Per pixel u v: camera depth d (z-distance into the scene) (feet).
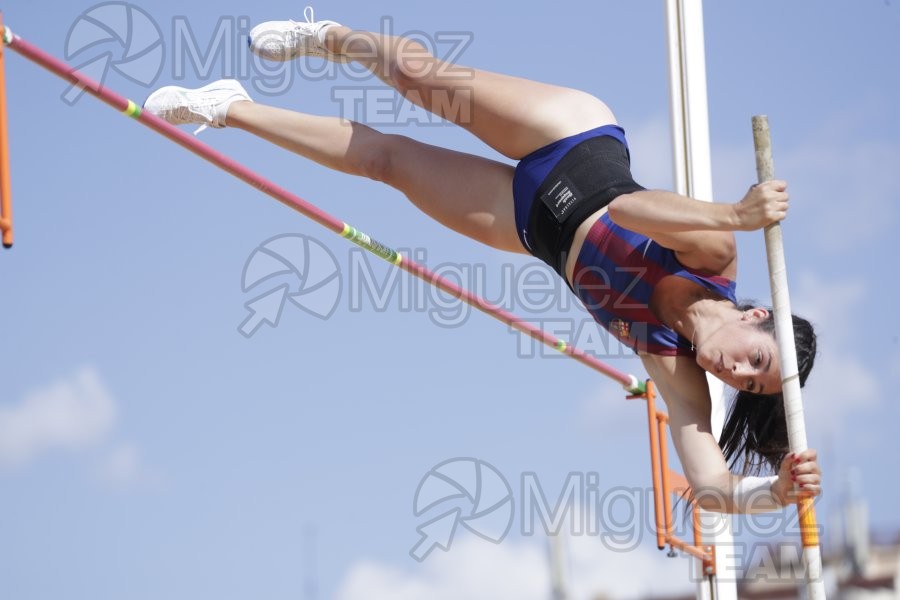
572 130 26.66
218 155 27.48
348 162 28.32
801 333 26.99
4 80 22.81
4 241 22.33
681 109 37.04
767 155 24.75
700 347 25.59
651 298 25.68
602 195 26.08
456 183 27.68
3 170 22.48
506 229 27.37
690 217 23.93
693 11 37.19
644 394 36.47
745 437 27.76
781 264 24.38
